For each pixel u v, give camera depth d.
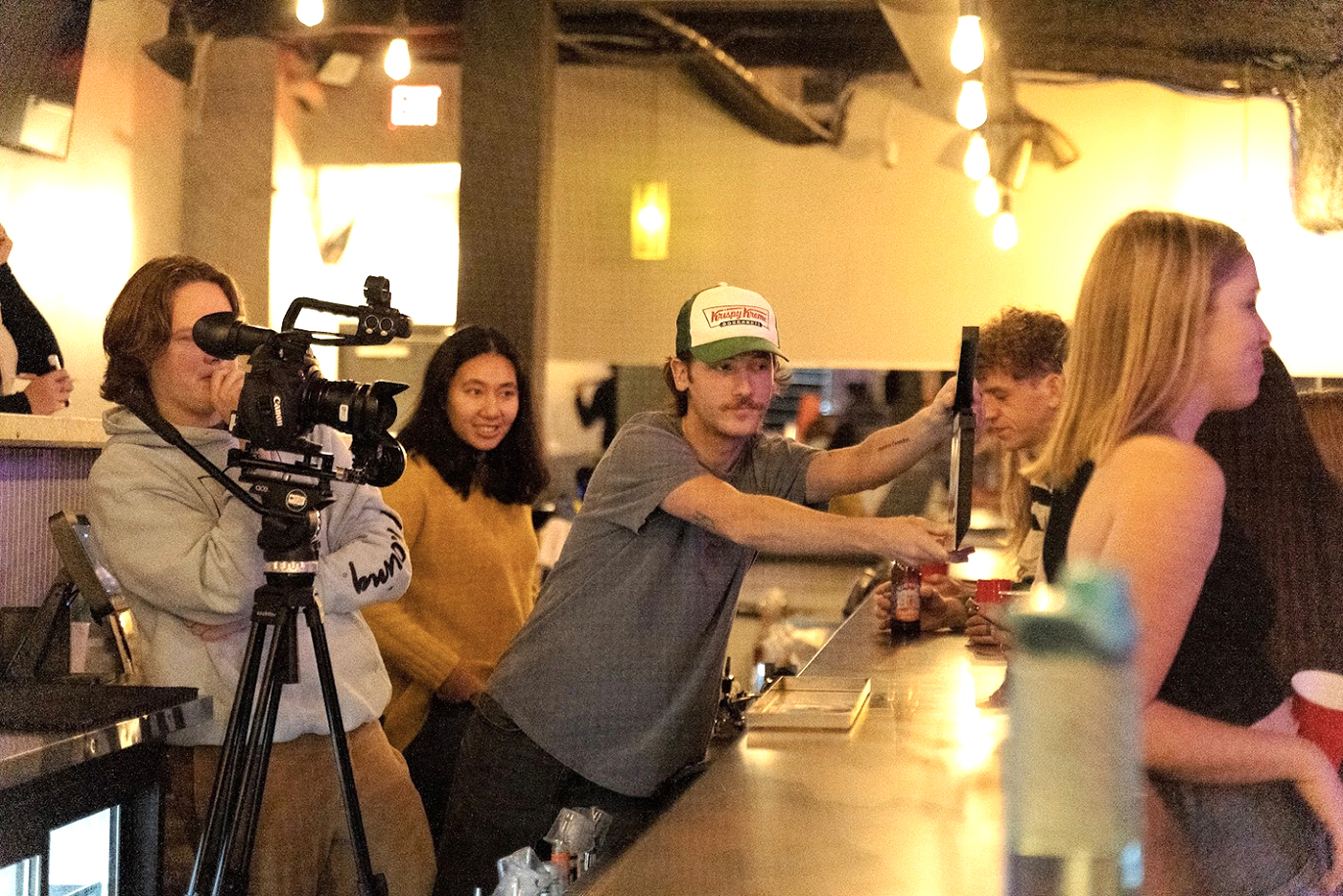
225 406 1.71
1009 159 4.78
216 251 4.20
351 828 1.67
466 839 2.03
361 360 4.81
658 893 0.79
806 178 5.38
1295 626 0.97
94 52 3.34
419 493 2.52
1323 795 0.90
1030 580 2.23
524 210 4.80
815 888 0.80
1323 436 1.05
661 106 5.47
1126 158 4.44
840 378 5.40
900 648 2.14
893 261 5.35
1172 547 0.91
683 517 1.83
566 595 1.98
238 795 1.59
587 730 1.95
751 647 4.12
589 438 5.41
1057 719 0.69
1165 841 0.85
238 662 1.82
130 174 3.60
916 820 0.96
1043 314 2.14
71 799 1.47
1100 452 0.98
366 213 4.79
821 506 2.12
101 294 3.37
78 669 2.01
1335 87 3.34
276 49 4.34
